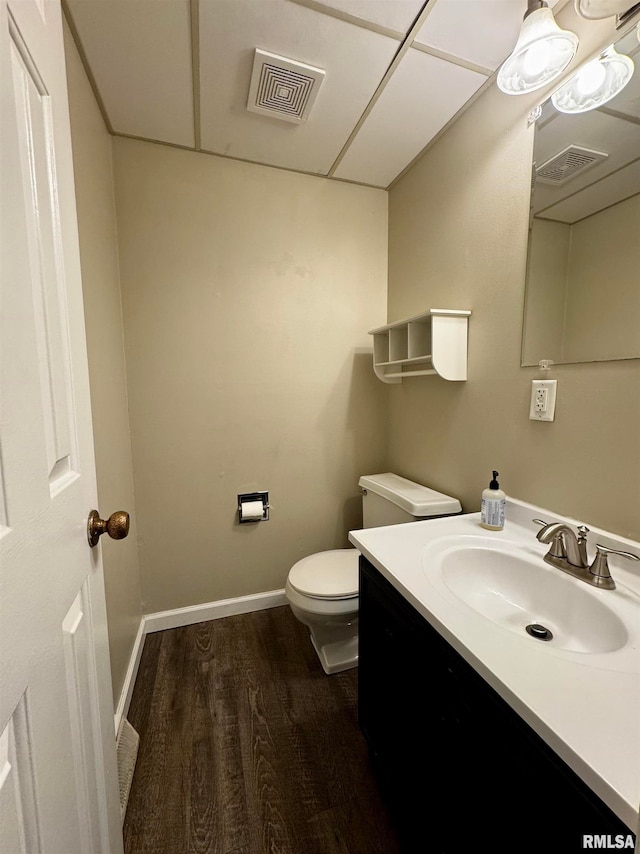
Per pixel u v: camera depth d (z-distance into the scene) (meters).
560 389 1.08
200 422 1.82
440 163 1.59
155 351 1.72
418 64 1.22
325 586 1.49
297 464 2.02
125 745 1.18
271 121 1.49
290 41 1.14
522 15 1.07
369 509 1.90
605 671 0.61
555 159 1.07
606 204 0.94
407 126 1.51
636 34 0.85
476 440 1.43
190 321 1.76
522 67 0.97
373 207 2.02
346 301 2.02
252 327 1.86
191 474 1.84
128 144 1.59
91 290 1.22
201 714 1.38
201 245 1.74
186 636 1.81
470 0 1.03
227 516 1.92
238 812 1.06
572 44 0.89
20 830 0.42
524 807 0.56
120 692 1.33
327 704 1.42
